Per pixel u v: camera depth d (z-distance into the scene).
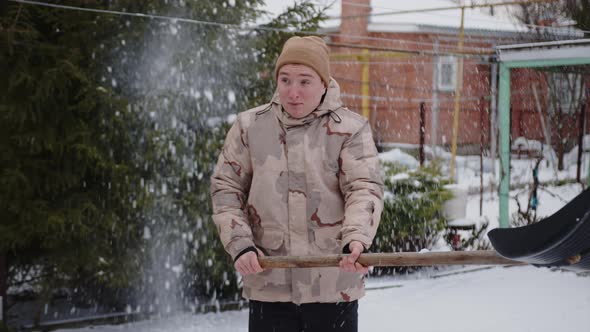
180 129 5.77
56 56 5.21
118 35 5.45
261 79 6.23
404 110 22.56
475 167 19.44
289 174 2.83
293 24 6.28
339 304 2.87
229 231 2.77
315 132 2.83
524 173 16.83
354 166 2.79
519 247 1.39
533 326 5.59
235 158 2.92
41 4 4.86
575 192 14.37
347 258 2.46
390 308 6.25
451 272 7.84
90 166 5.33
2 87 5.07
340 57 21.28
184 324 5.68
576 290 6.86
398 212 7.84
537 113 21.09
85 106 5.22
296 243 2.83
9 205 5.07
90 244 5.41
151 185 5.58
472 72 22.94
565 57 8.09
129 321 5.77
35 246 5.52
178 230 5.75
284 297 2.85
